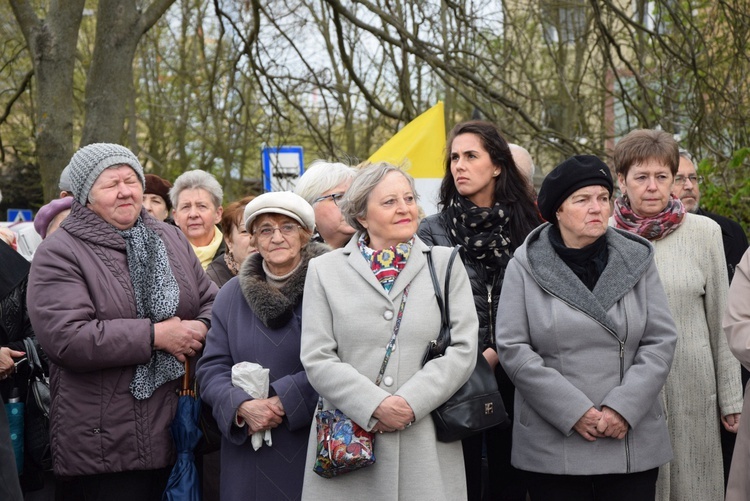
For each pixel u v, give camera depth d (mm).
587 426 3455
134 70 18016
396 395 3248
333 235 4504
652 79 10945
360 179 3570
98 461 3775
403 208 3504
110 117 8445
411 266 3463
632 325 3576
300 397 3557
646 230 4137
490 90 10062
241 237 4887
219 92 12500
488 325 4137
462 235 4191
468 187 4207
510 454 4164
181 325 3939
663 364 3525
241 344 3736
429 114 6426
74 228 3930
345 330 3391
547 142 10188
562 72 11500
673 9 10125
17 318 4246
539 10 12242
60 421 3812
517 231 4246
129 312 3895
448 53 9945
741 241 5008
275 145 12000
